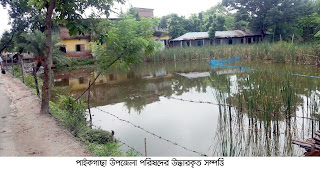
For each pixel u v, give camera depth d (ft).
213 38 92.58
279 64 52.19
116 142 18.43
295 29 87.40
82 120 20.89
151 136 19.53
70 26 17.38
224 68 53.98
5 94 28.53
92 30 18.33
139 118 24.03
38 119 19.22
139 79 47.67
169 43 103.81
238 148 17.51
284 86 21.34
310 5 84.99
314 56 47.39
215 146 17.69
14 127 17.67
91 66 69.51
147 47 24.85
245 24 110.83
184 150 17.03
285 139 18.34
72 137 15.89
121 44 21.91
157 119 23.50
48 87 20.71
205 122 22.12
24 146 14.39
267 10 87.45
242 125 20.62
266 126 20.02
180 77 47.16
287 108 19.67
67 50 75.72
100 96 33.83
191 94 32.68
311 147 12.92
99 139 17.69
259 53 62.64
